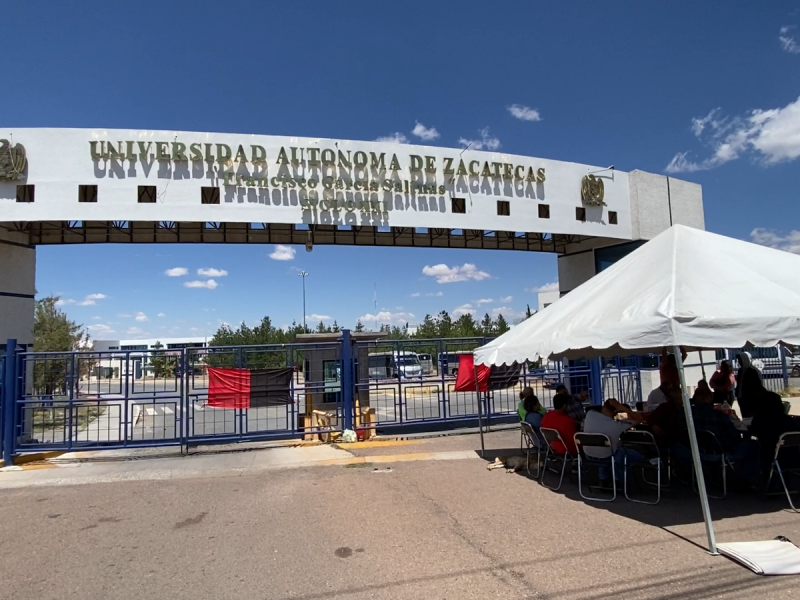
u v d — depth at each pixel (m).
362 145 15.63
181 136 14.23
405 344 13.60
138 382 11.29
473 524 6.04
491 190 16.88
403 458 10.12
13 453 10.43
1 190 13.27
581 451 7.32
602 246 20.25
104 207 13.66
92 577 4.87
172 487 8.48
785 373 19.83
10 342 10.62
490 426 13.62
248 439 11.45
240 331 45.59
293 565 5.01
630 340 5.49
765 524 5.62
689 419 5.14
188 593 4.46
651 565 4.64
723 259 6.36
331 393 13.07
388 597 4.25
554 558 4.92
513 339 8.39
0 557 5.46
